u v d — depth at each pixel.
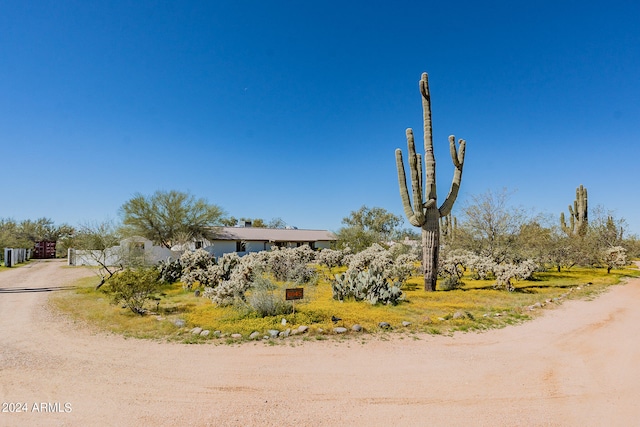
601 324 8.91
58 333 7.94
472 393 4.87
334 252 22.39
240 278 10.61
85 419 4.07
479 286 15.58
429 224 14.42
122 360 6.15
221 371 5.64
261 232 42.50
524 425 4.01
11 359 6.18
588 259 23.84
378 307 10.48
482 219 20.94
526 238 21.00
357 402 4.57
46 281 18.53
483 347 6.98
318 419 4.10
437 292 13.78
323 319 8.77
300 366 5.88
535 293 13.73
